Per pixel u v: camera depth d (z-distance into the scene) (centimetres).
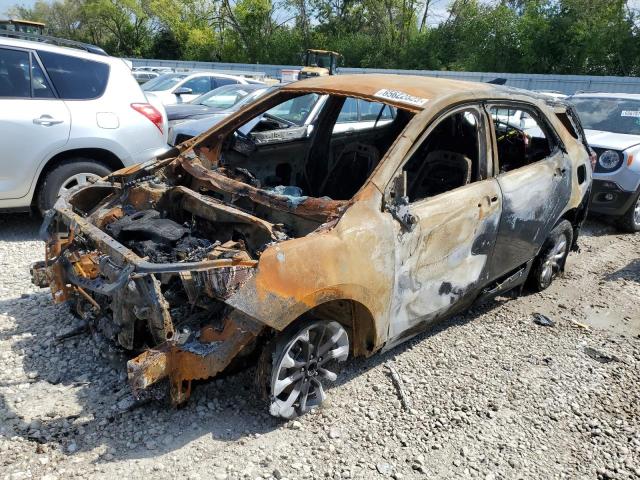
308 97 683
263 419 325
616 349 447
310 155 488
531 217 445
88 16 5016
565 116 531
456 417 344
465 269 393
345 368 384
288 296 285
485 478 300
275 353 303
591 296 547
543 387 386
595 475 311
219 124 448
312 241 300
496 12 3156
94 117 597
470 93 395
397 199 338
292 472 289
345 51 3831
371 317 330
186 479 277
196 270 273
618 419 360
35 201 595
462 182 401
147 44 4994
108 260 308
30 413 312
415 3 3778
